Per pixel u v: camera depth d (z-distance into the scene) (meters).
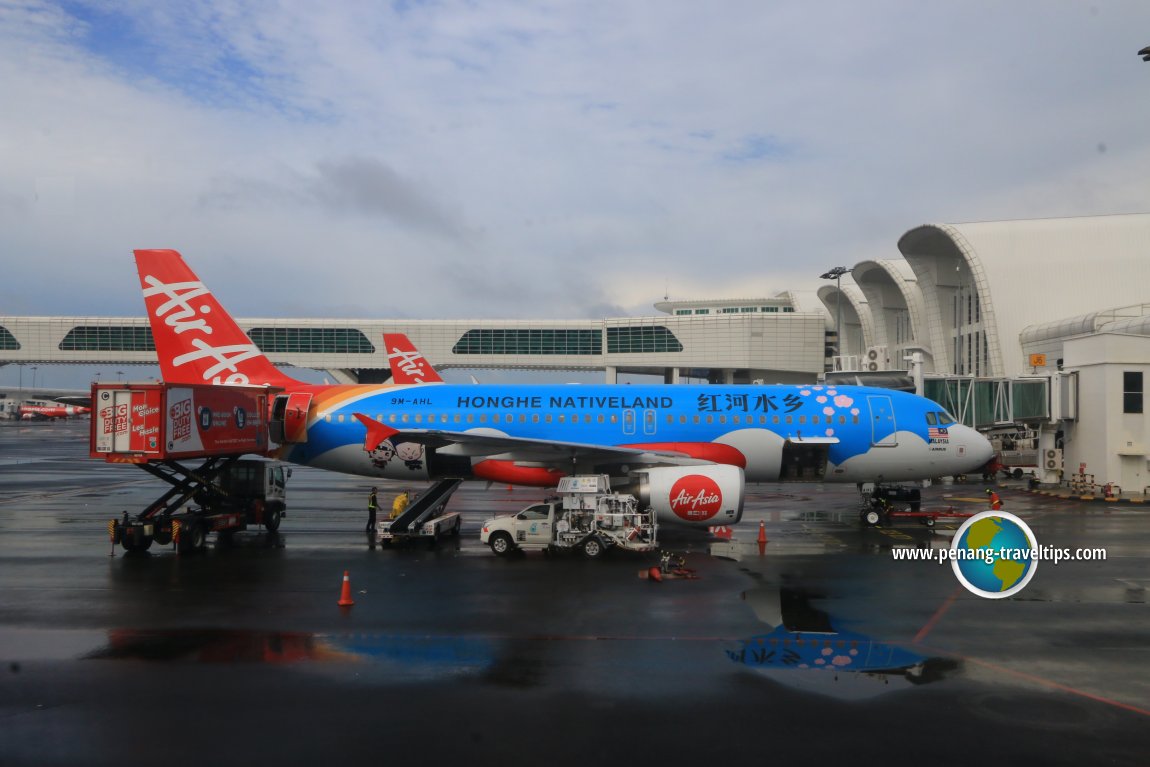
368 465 31.03
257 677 13.52
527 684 13.17
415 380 71.69
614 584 20.48
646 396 31.12
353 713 11.97
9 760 10.42
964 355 73.69
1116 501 38.72
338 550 25.77
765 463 30.66
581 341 104.00
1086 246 67.19
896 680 13.39
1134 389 40.56
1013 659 14.48
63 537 28.42
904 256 74.75
